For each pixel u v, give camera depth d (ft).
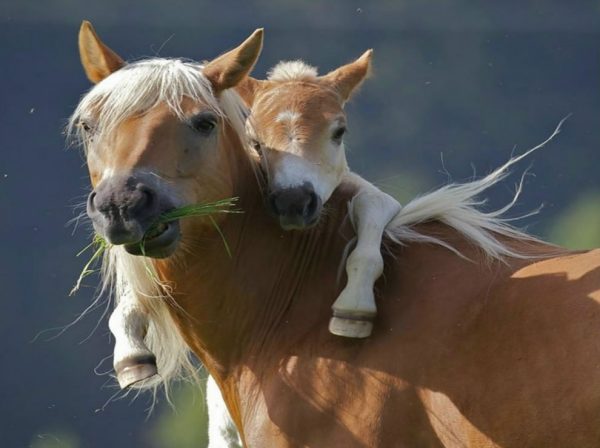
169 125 27.04
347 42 170.60
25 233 132.98
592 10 182.09
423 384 26.50
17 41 162.20
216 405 35.47
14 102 153.28
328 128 30.09
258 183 29.50
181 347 31.09
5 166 140.77
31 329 122.93
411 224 29.40
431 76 168.25
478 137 156.87
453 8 180.34
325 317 28.45
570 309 25.49
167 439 87.71
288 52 167.84
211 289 28.91
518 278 26.86
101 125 27.25
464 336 26.50
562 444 24.85
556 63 171.83
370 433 26.66
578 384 24.77
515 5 180.75
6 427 114.21
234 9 169.58
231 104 28.73
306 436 27.22
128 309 29.73
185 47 165.17
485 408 25.71
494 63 172.55
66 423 111.55
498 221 29.76
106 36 167.32
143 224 25.88
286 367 28.07
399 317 27.45
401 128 155.94
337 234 29.48
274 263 29.32
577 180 150.61
